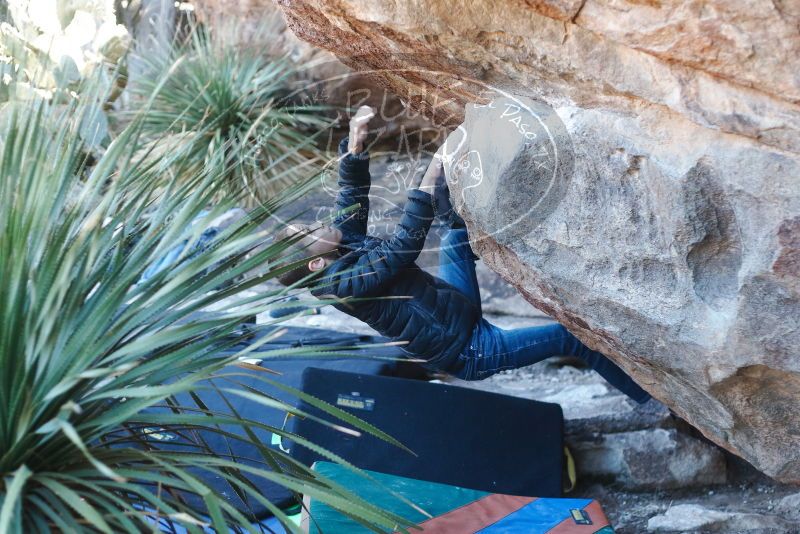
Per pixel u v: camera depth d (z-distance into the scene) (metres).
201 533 1.56
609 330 2.21
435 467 3.01
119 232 1.89
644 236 2.00
